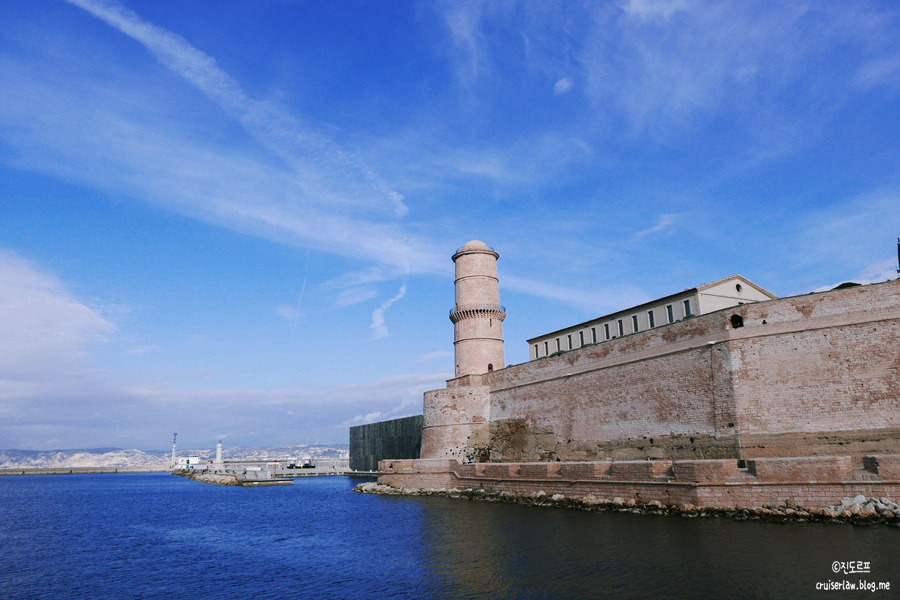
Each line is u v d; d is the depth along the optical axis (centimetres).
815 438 3397
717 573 2103
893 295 3316
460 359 6681
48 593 2466
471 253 6819
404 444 8719
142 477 17075
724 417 3778
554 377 5400
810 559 2181
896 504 2681
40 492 9662
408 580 2369
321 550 3155
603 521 3284
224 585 2497
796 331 3591
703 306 4503
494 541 2992
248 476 10600
